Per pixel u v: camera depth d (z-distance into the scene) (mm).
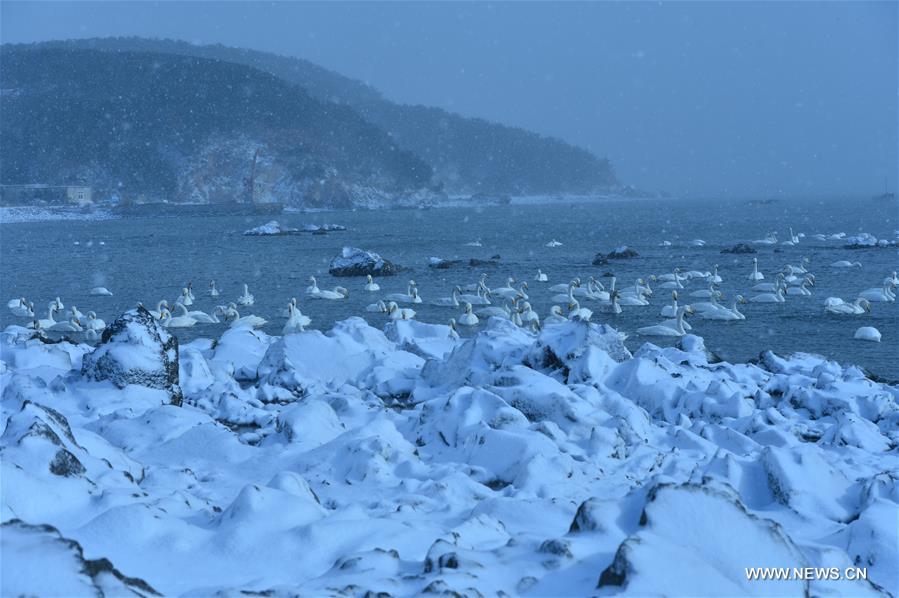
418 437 13961
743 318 37188
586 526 7098
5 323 41906
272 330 37531
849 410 15977
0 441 8602
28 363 19344
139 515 7406
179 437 12953
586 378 17375
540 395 14266
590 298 43875
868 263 62062
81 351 21781
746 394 17656
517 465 11562
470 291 47750
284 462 11953
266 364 20141
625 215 195875
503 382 15719
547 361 18312
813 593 6758
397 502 9797
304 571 7070
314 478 11117
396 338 24422
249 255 83188
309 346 20141
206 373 19109
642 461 12242
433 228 138750
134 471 10414
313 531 7496
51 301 49438
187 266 71062
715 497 6711
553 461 11219
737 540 6469
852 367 19312
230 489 10734
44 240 112562
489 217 190875
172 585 6637
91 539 7129
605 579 5863
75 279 61594
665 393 16531
